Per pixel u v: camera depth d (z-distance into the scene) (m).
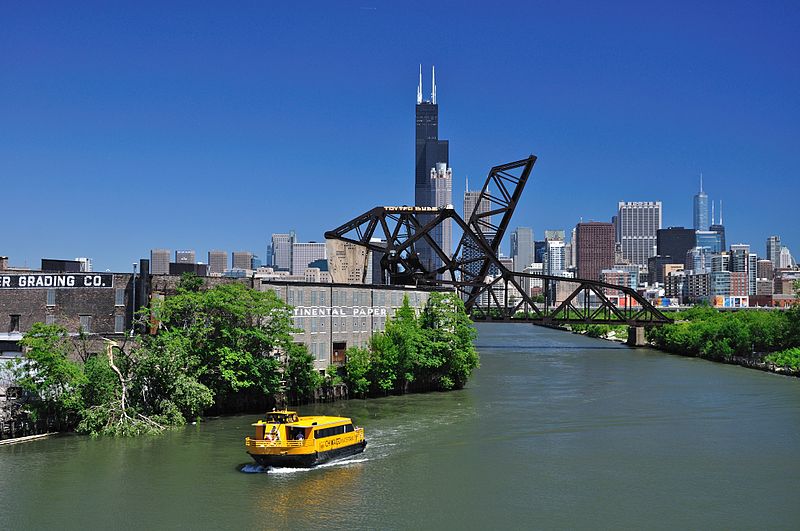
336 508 60.84
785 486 68.00
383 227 155.88
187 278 99.94
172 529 55.97
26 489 63.62
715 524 58.78
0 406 78.06
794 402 110.88
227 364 89.81
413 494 64.56
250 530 56.06
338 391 106.38
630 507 62.25
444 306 122.38
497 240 167.00
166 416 84.00
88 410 80.31
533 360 177.12
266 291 95.44
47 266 115.00
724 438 86.31
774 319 188.00
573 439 85.12
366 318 115.69
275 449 69.44
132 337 91.25
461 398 111.38
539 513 60.69
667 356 190.75
